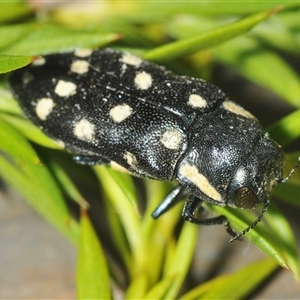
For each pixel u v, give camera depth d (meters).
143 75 0.07
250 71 0.07
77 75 0.07
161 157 0.07
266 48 0.07
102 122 0.07
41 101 0.07
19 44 0.07
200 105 0.07
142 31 0.07
